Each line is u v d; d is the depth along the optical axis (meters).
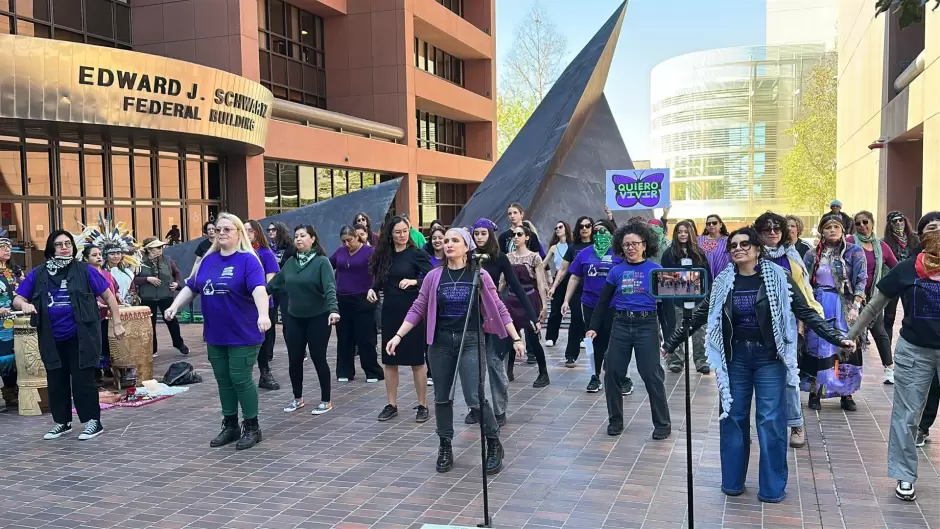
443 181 37.19
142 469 5.30
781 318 4.26
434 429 6.18
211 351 5.81
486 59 39.31
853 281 6.36
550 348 10.16
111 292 6.50
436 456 5.42
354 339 8.38
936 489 4.48
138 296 10.18
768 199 73.56
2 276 7.30
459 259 5.10
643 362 5.59
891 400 6.77
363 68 29.89
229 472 5.18
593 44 13.86
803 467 4.93
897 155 26.75
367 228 8.63
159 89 16.36
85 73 14.98
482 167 38.44
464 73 39.59
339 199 15.26
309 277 6.70
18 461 5.56
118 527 4.23
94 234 9.01
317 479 4.97
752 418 6.18
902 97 23.97
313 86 29.14
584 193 12.95
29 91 14.30
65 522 4.32
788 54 72.44
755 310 4.30
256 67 21.53
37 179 16.75
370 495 4.63
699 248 7.54
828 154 51.53
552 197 12.47
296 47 27.80
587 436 5.82
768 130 73.06
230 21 20.73
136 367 7.83
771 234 4.77
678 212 78.94
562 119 12.40
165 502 4.61
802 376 6.45
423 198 35.41
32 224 16.58
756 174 73.94
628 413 6.51
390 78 29.70
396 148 29.70
